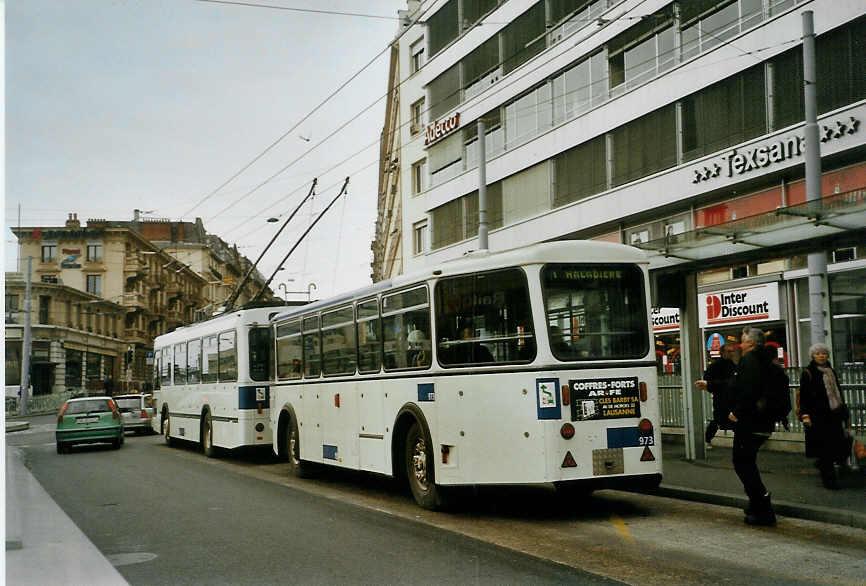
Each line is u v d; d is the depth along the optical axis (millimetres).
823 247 10648
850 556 6812
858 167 16781
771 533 7848
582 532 8195
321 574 6590
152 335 78688
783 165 17969
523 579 6230
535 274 8828
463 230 31500
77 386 62906
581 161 24906
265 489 12484
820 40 17281
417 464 10016
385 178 54125
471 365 9156
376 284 11242
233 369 16688
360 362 11555
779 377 8242
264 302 16969
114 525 9367
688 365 13016
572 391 8664
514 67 28359
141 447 22859
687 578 6172
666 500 10172
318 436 13070
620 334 8992
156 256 78688
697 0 20703
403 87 37406
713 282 19891
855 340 11688
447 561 6930
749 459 8258
